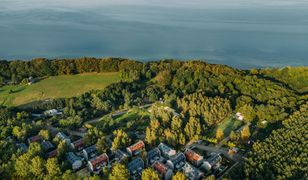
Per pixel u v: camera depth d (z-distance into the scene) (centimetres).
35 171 14075
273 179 13038
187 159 15738
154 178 13388
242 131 17175
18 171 14162
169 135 16925
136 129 19050
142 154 15538
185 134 17550
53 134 18800
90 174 15012
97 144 16288
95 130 17700
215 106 19638
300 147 14775
